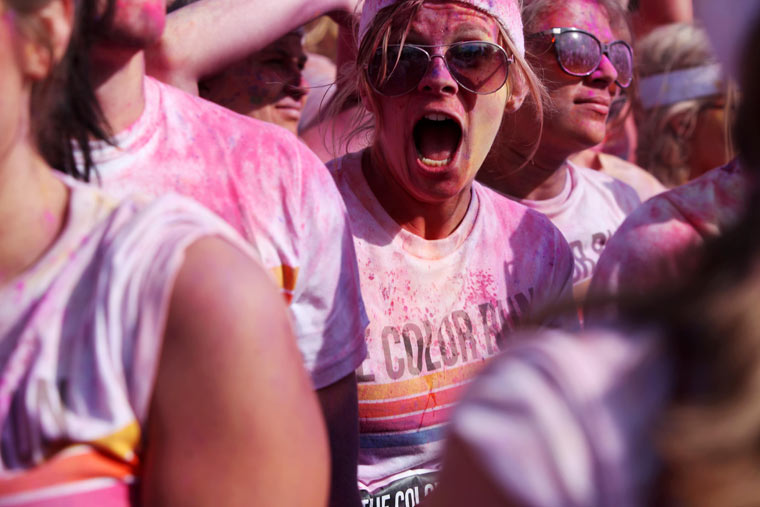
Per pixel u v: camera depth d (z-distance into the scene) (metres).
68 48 0.90
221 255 0.81
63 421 0.77
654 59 3.05
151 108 1.24
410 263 1.73
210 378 0.79
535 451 0.63
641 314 0.68
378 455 1.70
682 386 0.64
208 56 1.81
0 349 0.79
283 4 1.91
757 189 0.66
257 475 0.80
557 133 2.16
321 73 2.80
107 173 1.18
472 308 1.78
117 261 0.79
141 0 1.07
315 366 1.37
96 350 0.78
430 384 1.72
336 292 1.38
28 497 0.76
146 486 0.80
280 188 1.32
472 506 0.66
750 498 0.59
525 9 2.14
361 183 1.76
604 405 0.64
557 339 0.68
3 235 0.81
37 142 0.88
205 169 1.26
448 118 1.71
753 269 0.62
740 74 0.66
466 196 1.80
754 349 0.60
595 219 2.33
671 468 0.62
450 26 1.67
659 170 3.09
